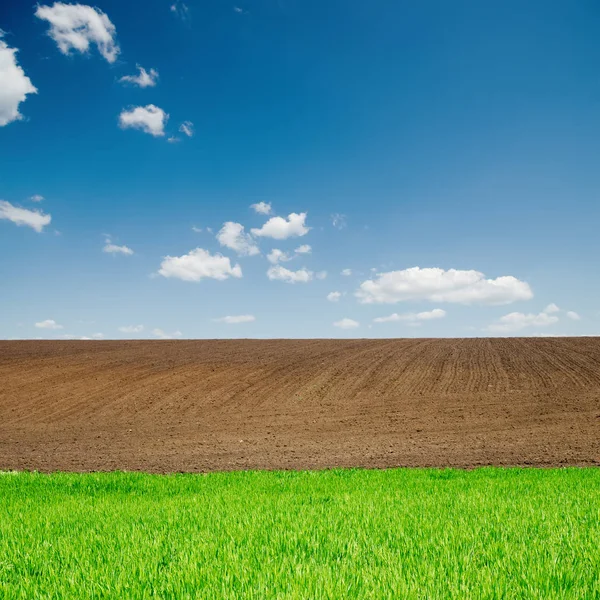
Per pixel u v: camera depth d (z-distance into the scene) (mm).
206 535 5887
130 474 12375
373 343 51594
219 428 22047
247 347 49188
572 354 40594
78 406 27328
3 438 20734
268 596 3928
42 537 6156
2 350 47031
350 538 5602
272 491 9719
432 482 10523
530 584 4031
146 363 39906
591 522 6223
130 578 4426
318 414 24531
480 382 31125
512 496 8438
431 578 4230
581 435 18594
